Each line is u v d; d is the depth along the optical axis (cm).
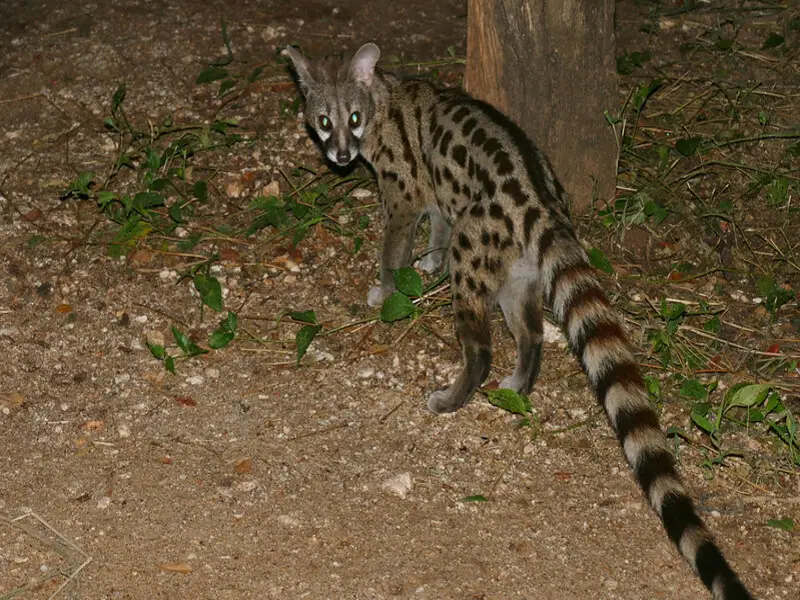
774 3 323
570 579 238
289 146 295
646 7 324
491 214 254
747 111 298
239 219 284
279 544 241
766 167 288
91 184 288
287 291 273
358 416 256
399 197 271
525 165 254
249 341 266
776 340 266
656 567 239
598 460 251
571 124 274
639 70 308
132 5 327
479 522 244
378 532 242
